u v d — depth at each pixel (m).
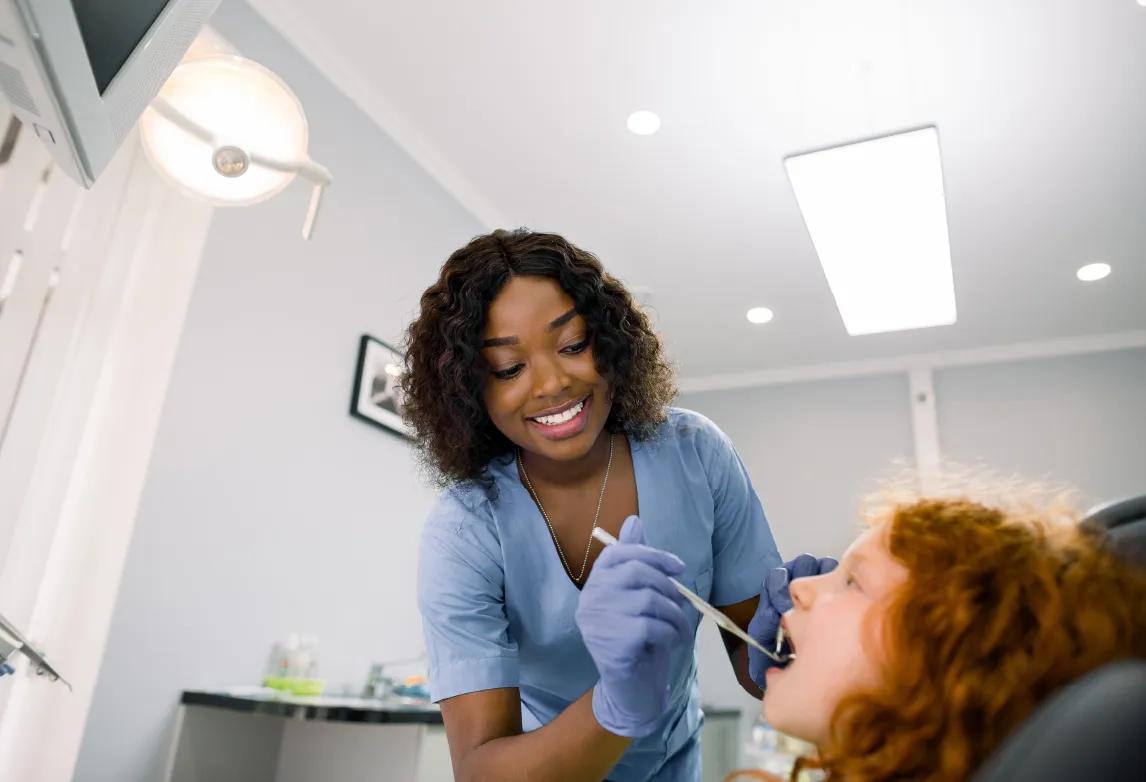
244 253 2.05
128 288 1.82
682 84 2.51
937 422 4.30
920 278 2.31
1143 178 2.85
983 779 0.37
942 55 2.35
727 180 2.99
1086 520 0.65
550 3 2.22
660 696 0.73
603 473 1.08
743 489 1.18
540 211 3.27
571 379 0.91
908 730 0.51
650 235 3.39
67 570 1.66
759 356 4.56
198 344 1.89
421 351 1.00
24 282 1.59
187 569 1.80
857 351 4.43
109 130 0.90
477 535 1.01
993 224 3.17
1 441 1.53
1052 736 0.35
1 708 1.54
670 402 1.15
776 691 0.64
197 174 1.49
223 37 2.05
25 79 0.79
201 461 1.86
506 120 2.72
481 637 0.96
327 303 2.32
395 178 2.70
